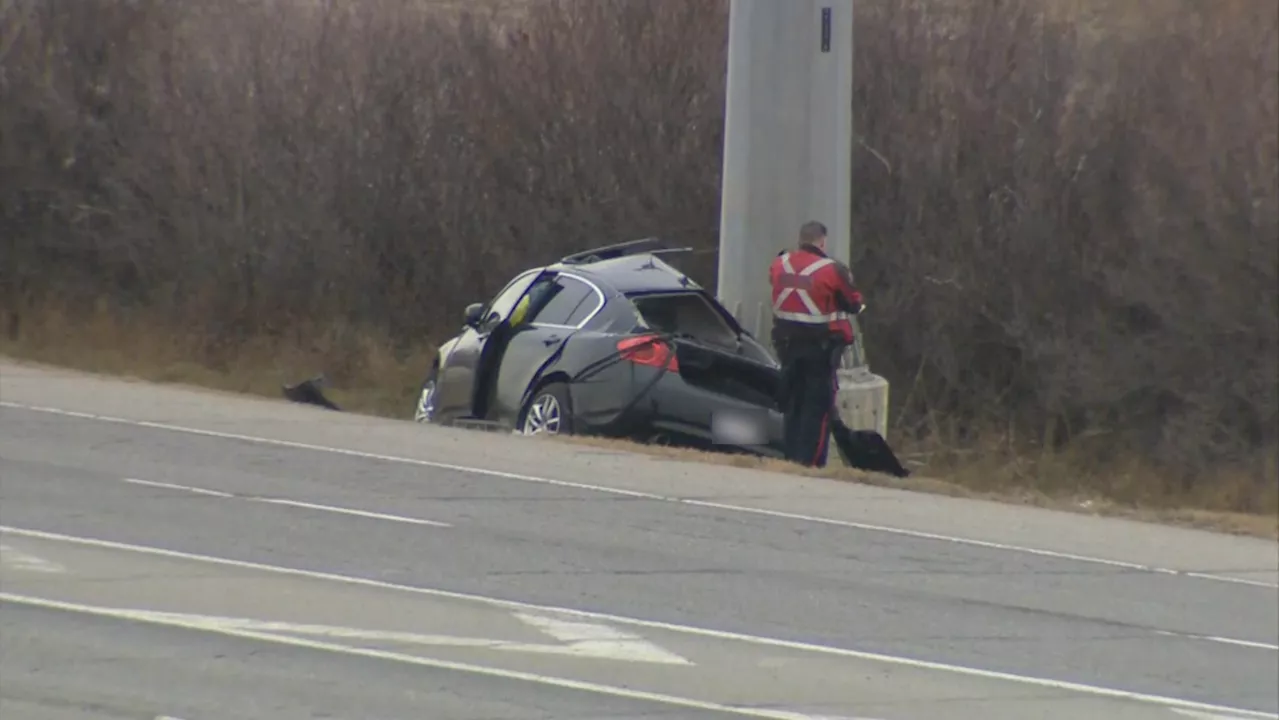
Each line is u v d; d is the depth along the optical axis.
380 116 95.81
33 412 53.09
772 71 62.00
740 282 62.44
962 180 87.25
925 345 87.44
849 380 61.72
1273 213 80.62
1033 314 85.69
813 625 33.25
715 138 92.25
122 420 52.69
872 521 44.94
